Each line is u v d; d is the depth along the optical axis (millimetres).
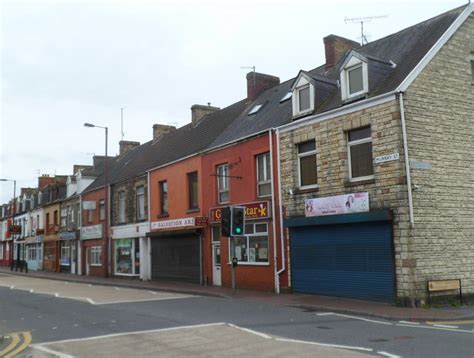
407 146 14945
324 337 9891
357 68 16875
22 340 10328
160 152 30594
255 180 20719
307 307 14961
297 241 18516
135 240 30516
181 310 14602
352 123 16422
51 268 44531
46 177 54344
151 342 9648
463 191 15852
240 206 19875
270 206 19672
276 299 17062
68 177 42594
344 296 16516
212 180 23359
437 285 14516
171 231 25984
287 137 19031
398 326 11375
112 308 15367
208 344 9320
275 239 19344
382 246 15242
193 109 29719
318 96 18469
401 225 14680
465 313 13031
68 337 10531
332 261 17031
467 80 16594
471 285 15477
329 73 21953
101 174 40188
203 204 23891
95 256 36219
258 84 26797
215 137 24734
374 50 19938
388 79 16469
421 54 16250
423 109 15469
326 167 17297
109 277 33000
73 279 31406
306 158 18484
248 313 13828
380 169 15422
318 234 17641
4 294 21203
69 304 16734
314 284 17719
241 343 9336
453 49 16438
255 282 20328
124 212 32156
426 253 14773
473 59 16906
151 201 28703
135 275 30141
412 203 14727
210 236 23359
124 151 40094
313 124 17922
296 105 18984
